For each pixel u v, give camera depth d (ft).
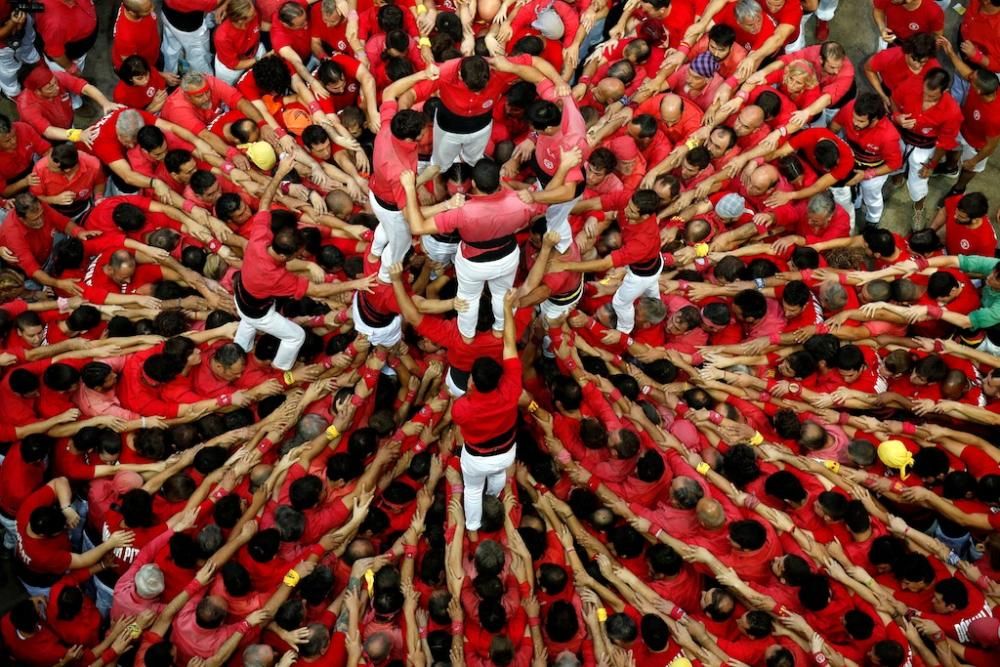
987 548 25.34
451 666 23.38
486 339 24.35
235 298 25.49
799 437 26.07
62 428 25.73
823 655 23.77
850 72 30.81
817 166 29.99
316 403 27.04
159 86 31.12
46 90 29.48
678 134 30.09
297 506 24.38
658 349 27.63
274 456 26.50
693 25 31.09
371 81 29.12
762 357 27.86
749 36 31.55
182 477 24.97
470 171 26.35
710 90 30.86
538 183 26.09
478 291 23.02
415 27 30.94
